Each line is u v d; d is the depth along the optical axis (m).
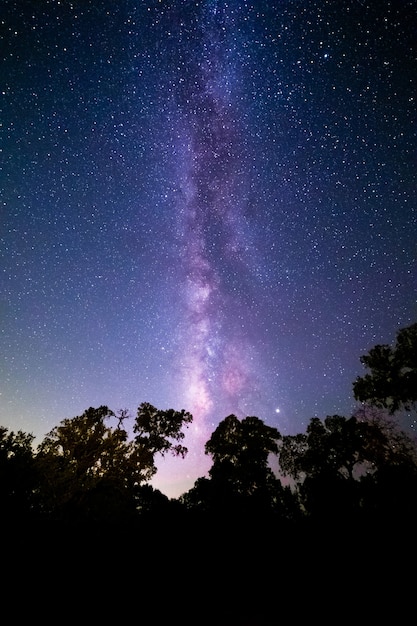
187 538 18.41
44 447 18.97
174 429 23.19
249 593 12.11
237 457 27.30
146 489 24.67
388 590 10.34
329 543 16.41
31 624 8.52
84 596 10.45
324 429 26.34
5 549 10.15
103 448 19.78
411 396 20.53
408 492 18.11
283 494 24.95
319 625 8.87
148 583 12.66
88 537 15.51
